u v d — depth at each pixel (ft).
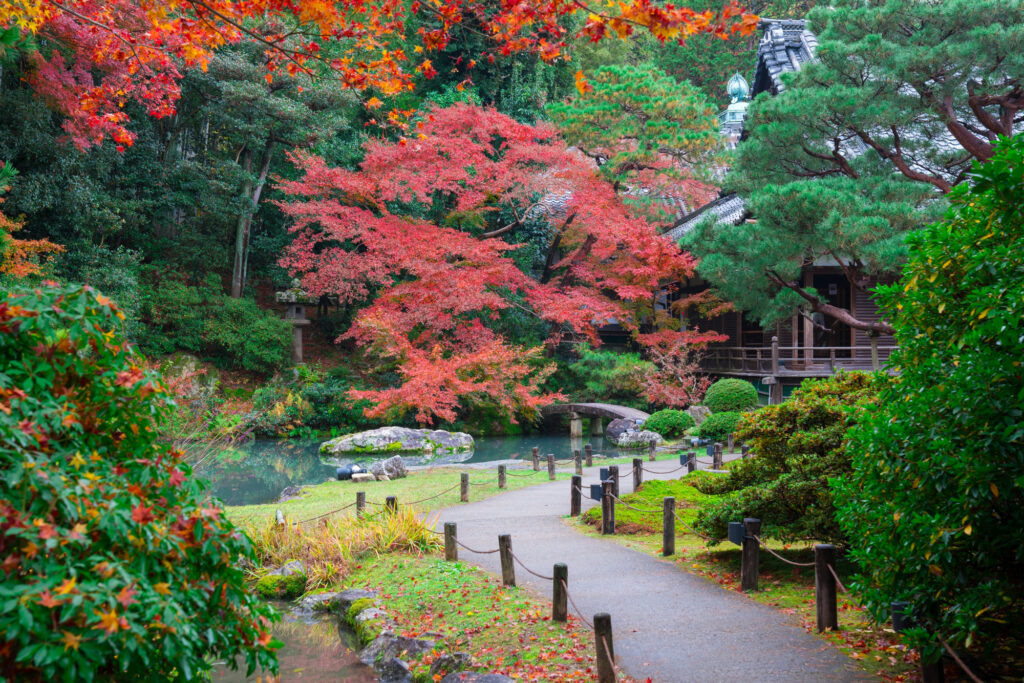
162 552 9.04
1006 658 16.56
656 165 80.07
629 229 77.51
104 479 9.46
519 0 20.75
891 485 15.80
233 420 65.92
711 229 57.67
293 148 92.38
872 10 48.93
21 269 54.24
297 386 83.66
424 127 77.97
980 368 13.80
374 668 20.76
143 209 83.15
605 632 17.08
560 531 33.94
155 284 84.79
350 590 26.78
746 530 23.84
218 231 92.94
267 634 10.24
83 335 10.02
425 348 82.84
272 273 92.48
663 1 16.57
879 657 17.63
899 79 47.52
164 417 11.33
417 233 77.56
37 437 9.05
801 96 50.96
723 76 134.41
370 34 24.27
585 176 80.69
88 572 8.32
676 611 21.91
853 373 26.68
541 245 94.58
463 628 22.18
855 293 79.82
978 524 14.08
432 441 72.64
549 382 89.66
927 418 14.88
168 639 8.39
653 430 70.85
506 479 51.08
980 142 49.93
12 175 35.83
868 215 48.49
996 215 14.88
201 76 77.92
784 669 17.17
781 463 25.73
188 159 88.63
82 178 69.67
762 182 58.85
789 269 56.39
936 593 15.10
